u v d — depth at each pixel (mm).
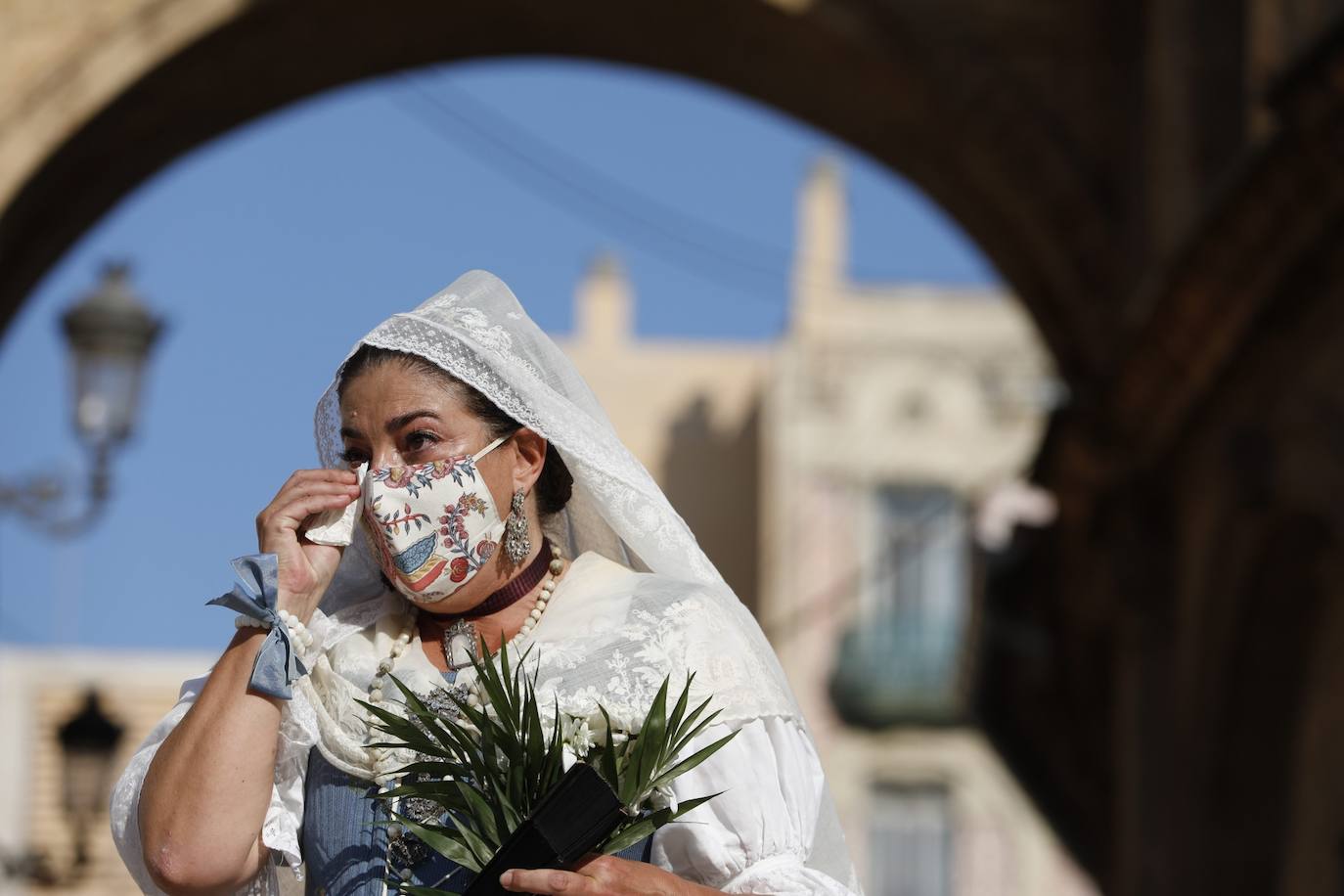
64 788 14203
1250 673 11531
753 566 30750
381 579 4039
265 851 3787
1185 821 11867
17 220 12617
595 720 3703
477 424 3875
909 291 29391
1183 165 12188
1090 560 13250
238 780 3660
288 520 3820
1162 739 12172
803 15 12969
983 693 17781
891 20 13070
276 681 3695
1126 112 13086
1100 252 12977
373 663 3857
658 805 3635
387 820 3734
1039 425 28922
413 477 3822
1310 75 8906
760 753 3748
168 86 12984
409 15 13242
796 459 28953
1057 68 13156
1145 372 11641
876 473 28891
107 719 14273
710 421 31328
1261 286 10234
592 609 3857
